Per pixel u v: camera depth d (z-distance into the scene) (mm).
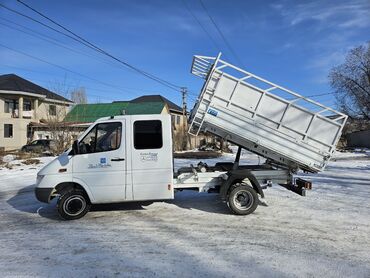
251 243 6066
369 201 9562
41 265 5184
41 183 7809
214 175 8383
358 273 4801
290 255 5477
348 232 6684
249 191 8008
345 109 50781
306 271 4867
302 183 8352
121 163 7836
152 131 7938
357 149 54688
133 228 7086
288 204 9133
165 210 8570
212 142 48750
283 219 7633
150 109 51094
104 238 6453
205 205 9070
